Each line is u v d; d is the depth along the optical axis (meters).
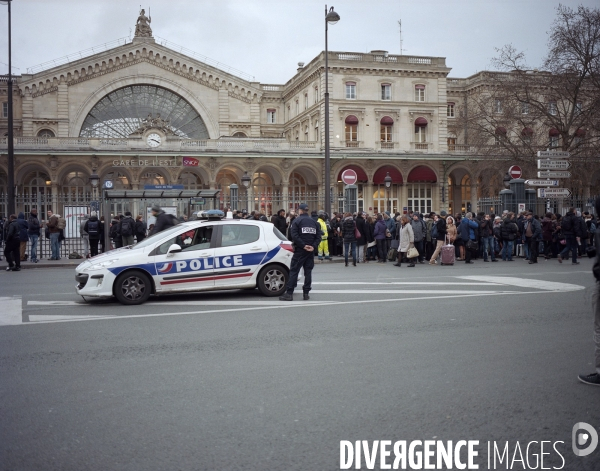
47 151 46.03
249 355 7.10
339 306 10.76
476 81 59.38
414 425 4.79
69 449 4.38
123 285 11.36
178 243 11.91
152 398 5.51
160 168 49.84
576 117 37.72
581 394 5.56
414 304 10.86
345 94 53.09
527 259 22.55
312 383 5.93
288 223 24.41
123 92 58.09
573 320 9.20
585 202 33.47
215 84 60.34
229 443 4.44
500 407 5.20
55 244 23.50
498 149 40.62
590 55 35.34
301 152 51.41
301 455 4.23
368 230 22.02
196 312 10.28
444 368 6.45
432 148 54.97
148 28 58.38
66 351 7.40
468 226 21.28
